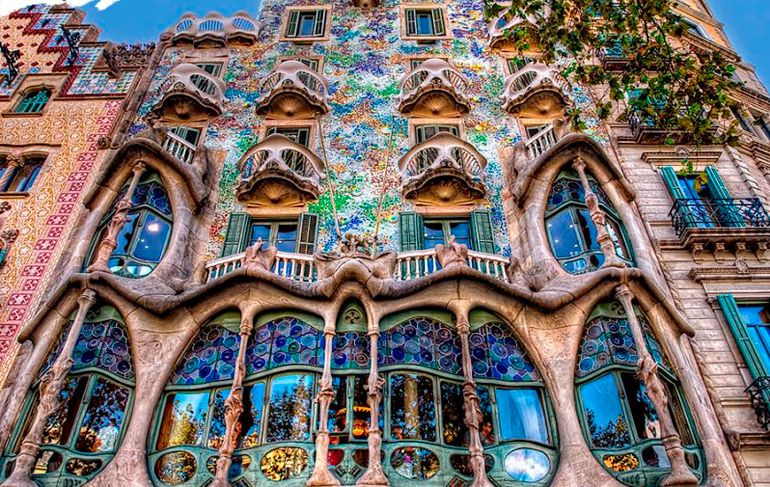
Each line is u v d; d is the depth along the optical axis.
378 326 11.81
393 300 12.09
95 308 12.45
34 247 15.34
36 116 18.97
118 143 17.70
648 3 13.20
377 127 18.36
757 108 21.30
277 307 12.20
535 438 11.34
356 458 10.33
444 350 11.95
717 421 11.92
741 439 11.60
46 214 16.09
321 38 21.58
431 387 11.41
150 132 15.48
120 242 13.76
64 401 11.31
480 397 11.58
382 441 10.59
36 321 12.42
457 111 18.69
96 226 14.38
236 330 12.24
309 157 16.55
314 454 10.40
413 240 15.20
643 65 13.38
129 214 14.27
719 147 18.05
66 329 12.30
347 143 17.84
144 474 10.54
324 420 10.41
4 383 12.50
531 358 12.23
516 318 12.44
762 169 18.12
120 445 10.92
